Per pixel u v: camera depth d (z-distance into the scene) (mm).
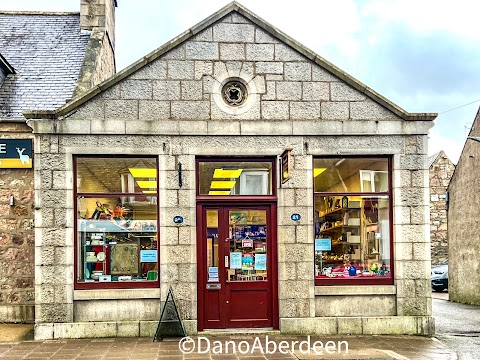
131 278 9781
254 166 10117
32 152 10836
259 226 10047
